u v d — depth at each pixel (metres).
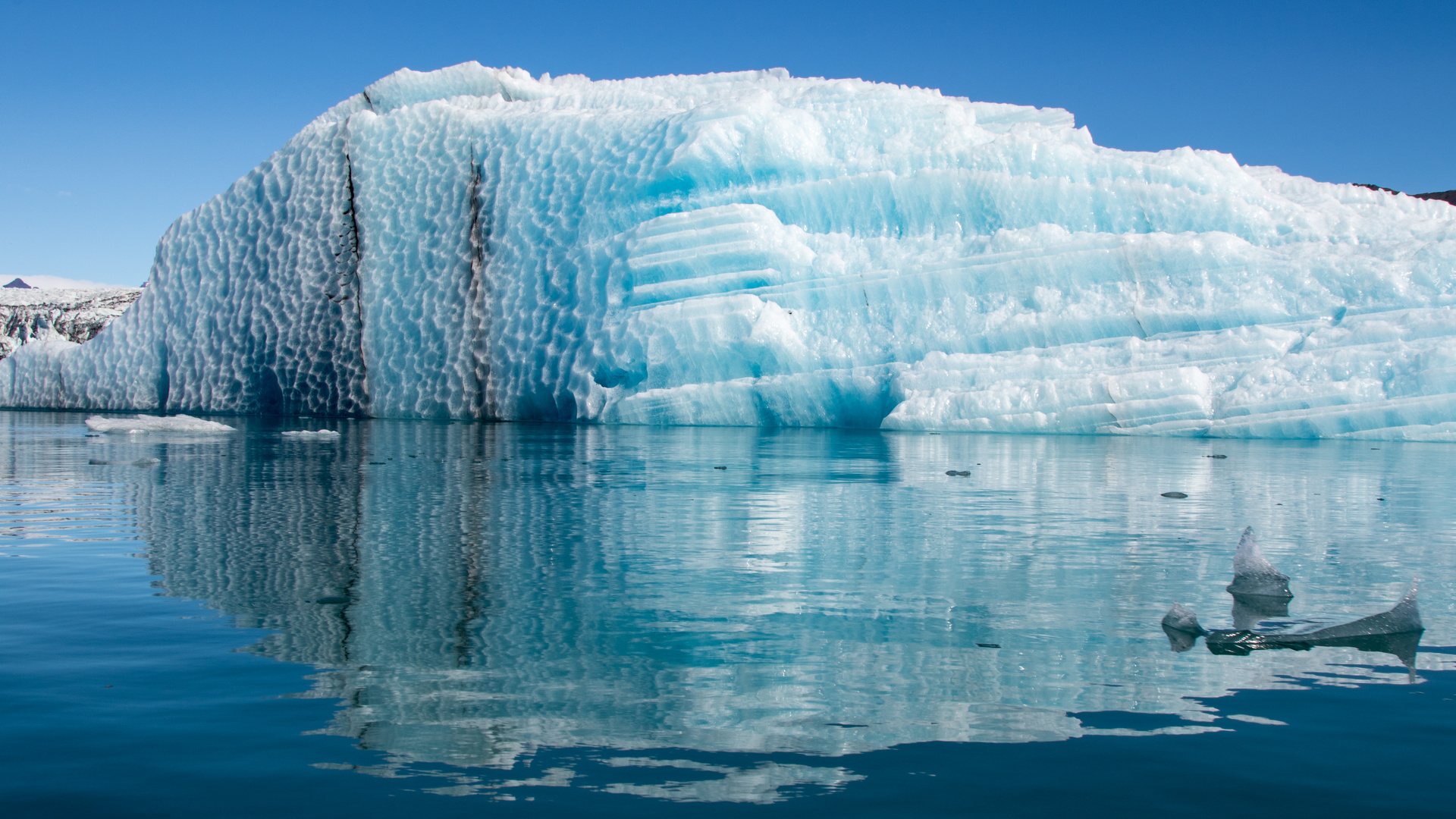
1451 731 1.96
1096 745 1.89
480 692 2.16
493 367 16.80
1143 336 12.94
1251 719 2.03
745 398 14.36
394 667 2.34
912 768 1.77
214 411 19.17
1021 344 13.27
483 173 17.52
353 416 17.97
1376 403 11.21
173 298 19.67
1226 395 11.94
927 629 2.71
